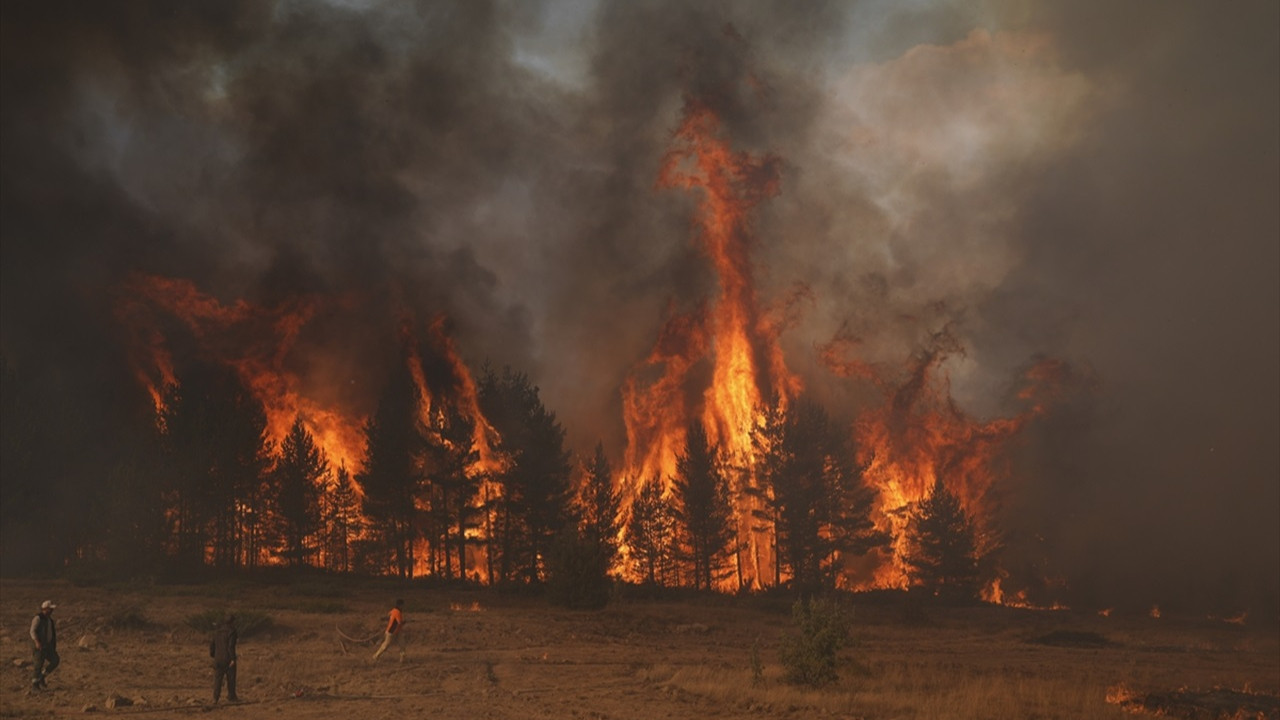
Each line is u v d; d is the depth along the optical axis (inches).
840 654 1412.4
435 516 2955.2
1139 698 958.4
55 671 936.3
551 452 2913.4
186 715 722.8
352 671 1039.6
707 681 987.3
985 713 853.2
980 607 2918.3
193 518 2699.3
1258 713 887.1
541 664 1195.3
